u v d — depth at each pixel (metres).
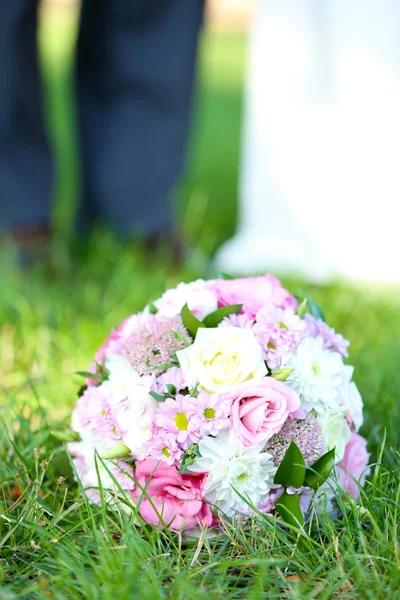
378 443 1.54
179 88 2.46
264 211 2.50
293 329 1.42
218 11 11.87
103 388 1.43
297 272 2.31
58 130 4.38
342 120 2.34
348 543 1.36
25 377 1.78
